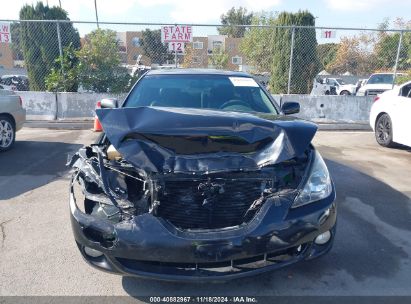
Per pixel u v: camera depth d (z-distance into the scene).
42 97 10.62
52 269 3.27
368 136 9.60
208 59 18.61
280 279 3.13
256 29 22.83
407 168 6.49
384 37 15.27
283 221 2.69
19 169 6.20
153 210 2.67
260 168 2.79
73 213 2.84
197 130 2.86
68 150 7.54
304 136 2.93
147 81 4.62
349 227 4.09
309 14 11.77
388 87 18.20
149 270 2.69
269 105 4.35
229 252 2.59
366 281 3.11
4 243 3.71
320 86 23.28
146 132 2.84
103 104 4.45
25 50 11.83
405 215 4.44
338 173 6.12
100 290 2.98
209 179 2.70
